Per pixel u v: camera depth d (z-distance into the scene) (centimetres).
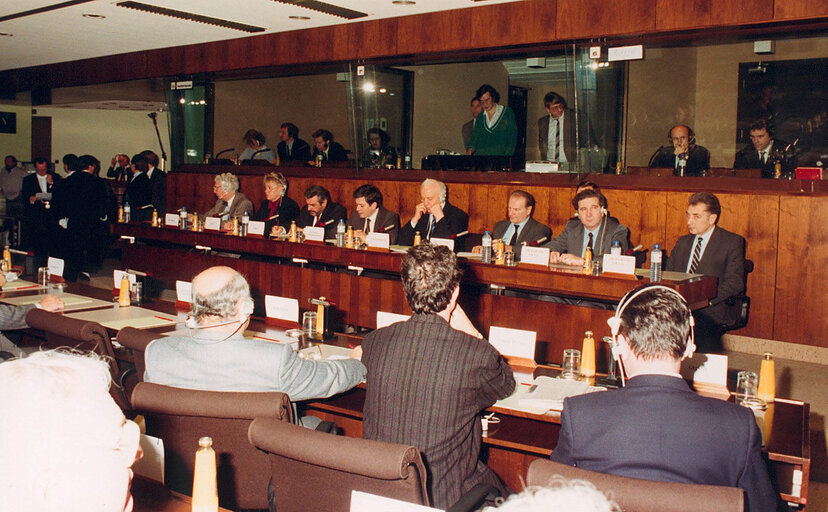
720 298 434
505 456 283
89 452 96
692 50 647
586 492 71
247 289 223
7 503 92
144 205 941
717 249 445
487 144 690
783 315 525
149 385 192
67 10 655
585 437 156
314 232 543
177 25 720
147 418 198
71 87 1030
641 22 544
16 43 855
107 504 96
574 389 247
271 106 865
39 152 1543
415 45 660
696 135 654
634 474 150
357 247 514
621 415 154
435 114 714
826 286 505
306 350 291
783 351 527
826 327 508
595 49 577
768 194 524
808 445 203
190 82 872
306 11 645
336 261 514
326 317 324
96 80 969
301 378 219
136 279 405
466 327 252
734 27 514
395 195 711
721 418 151
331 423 232
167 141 1684
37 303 380
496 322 443
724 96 642
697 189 554
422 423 190
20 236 942
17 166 1159
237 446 190
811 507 294
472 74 693
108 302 396
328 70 746
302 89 841
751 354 538
